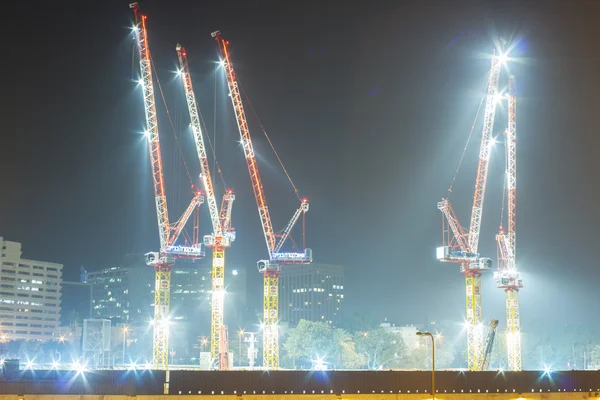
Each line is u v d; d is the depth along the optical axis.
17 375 130.12
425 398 147.62
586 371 166.50
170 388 129.38
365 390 143.12
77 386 128.75
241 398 133.62
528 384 158.62
